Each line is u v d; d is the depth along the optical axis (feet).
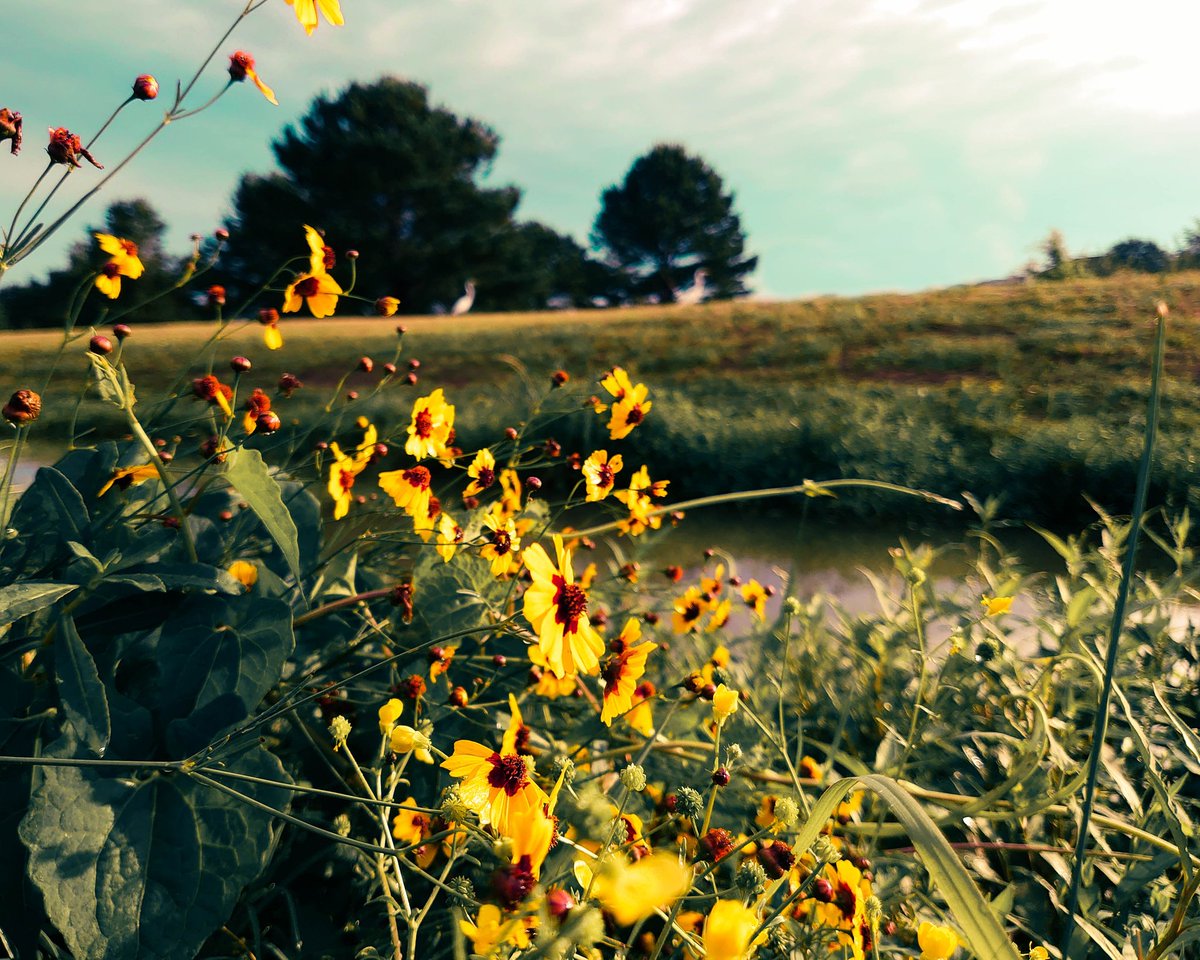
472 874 4.62
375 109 143.43
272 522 4.72
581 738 5.93
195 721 4.48
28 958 3.92
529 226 173.58
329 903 4.91
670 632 9.30
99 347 5.03
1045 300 67.26
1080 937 4.27
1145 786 5.91
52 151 4.39
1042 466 24.63
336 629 6.11
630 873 2.06
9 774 4.31
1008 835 5.90
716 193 185.68
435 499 6.83
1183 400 34.86
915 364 48.67
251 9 4.72
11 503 5.07
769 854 3.59
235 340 71.31
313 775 5.29
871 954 3.89
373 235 140.46
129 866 3.91
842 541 21.58
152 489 5.92
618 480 12.64
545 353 59.98
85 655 4.26
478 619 6.02
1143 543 17.42
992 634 6.50
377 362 58.29
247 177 136.36
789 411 36.32
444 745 5.48
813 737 7.61
